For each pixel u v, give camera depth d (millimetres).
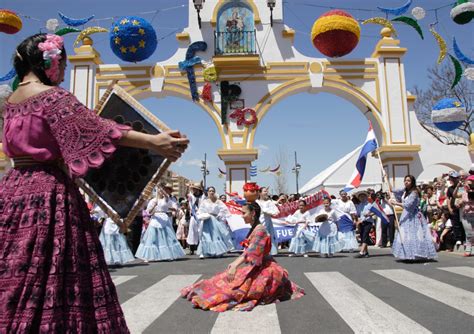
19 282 1847
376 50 16125
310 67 15898
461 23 10953
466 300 5031
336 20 14633
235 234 11664
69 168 1945
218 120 15609
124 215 2314
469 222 9633
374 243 15062
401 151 15406
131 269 8695
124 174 2354
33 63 2176
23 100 2086
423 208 12445
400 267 8094
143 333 3902
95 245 2076
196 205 12508
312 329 3943
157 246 10281
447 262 8586
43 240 1907
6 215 1969
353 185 11039
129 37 14781
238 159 15328
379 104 15914
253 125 15562
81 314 1892
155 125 2391
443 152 16938
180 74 15844
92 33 15844
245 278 4910
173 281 6883
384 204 13219
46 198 1979
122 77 15836
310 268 8273
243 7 16250
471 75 12438
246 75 15805
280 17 16141
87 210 2146
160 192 10617
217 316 4484
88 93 15586
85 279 1960
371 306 4805
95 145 1964
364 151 10766
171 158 2139
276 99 15711
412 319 4227
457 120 12797
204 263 9586
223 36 16000
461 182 10820
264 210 11102
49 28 15438
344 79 15945
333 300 5148
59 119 1984
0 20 12430
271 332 3855
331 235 10656
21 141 2025
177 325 4160
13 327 1787
